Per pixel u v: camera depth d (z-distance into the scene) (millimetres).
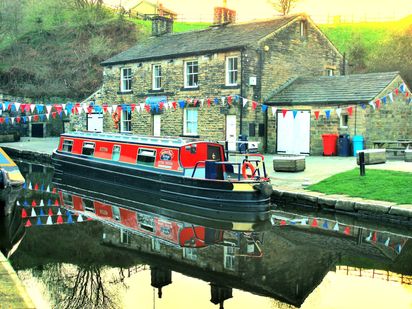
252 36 26141
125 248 10578
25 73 45344
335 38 52781
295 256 9969
